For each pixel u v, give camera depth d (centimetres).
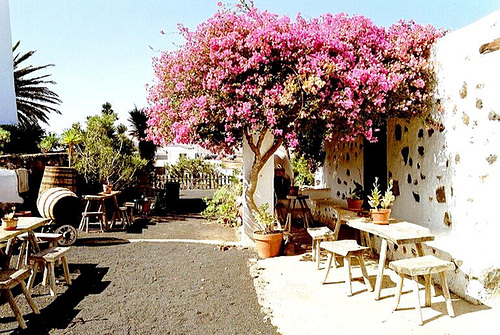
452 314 337
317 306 378
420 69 480
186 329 337
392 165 584
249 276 478
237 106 477
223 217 895
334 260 503
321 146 941
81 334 330
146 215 1010
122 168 1038
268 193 638
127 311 378
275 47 466
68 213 700
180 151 2828
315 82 436
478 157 394
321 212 847
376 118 510
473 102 402
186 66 502
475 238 398
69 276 470
